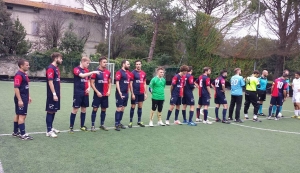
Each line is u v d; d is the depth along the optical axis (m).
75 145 5.07
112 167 4.04
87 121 7.41
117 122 6.56
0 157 4.21
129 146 5.19
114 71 22.94
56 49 24.52
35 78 22.39
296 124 8.59
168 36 31.14
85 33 30.95
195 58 25.73
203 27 25.02
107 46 29.47
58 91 5.57
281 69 22.20
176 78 7.32
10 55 22.41
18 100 5.06
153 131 6.58
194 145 5.52
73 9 32.44
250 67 22.97
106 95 6.30
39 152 4.55
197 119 8.29
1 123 6.54
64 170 3.83
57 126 6.62
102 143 5.30
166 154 4.82
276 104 9.38
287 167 4.48
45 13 27.41
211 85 8.55
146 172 3.92
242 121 8.59
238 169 4.27
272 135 6.85
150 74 25.88
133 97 6.82
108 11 30.22
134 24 31.55
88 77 6.06
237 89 8.44
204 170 4.14
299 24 20.19
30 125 6.54
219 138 6.23
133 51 30.75
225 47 23.67
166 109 10.45
